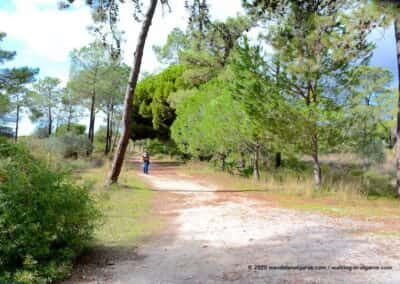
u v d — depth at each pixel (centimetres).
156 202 1064
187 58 2078
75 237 476
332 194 1145
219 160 2311
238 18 1631
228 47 1747
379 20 942
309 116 1090
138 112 3619
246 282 396
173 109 3141
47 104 4259
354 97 1143
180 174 2095
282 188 1302
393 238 584
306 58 1098
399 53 1098
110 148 3803
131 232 667
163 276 425
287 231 652
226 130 1580
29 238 406
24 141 520
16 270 393
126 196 1136
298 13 1134
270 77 1165
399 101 1114
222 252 526
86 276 429
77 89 3038
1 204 402
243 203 1020
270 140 1288
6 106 2638
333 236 605
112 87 3088
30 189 434
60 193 462
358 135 1153
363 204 982
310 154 1227
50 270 407
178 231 679
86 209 500
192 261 484
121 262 485
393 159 1572
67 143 2331
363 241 566
